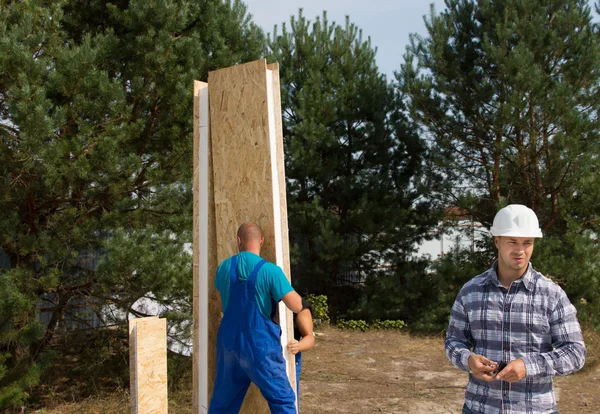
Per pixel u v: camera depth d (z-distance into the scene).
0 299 6.00
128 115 6.97
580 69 10.80
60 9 6.77
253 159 4.59
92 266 8.09
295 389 4.30
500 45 11.04
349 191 13.02
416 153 13.54
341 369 9.34
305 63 13.55
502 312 2.91
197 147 5.03
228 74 4.79
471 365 2.85
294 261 12.91
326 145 12.85
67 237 6.95
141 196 7.96
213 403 4.08
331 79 13.18
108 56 7.17
